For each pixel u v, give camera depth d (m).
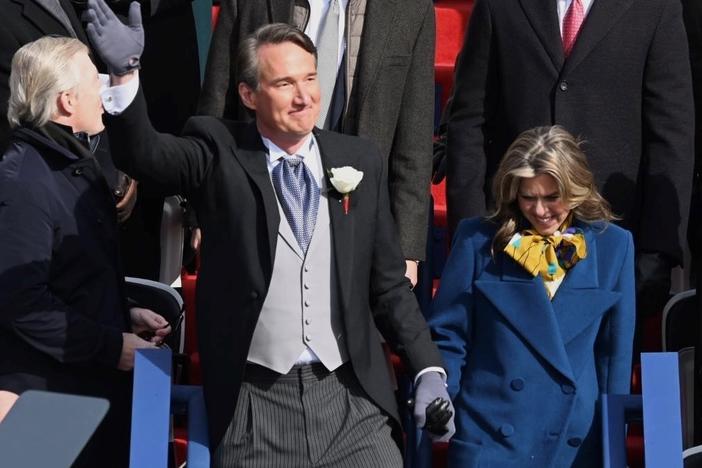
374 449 15.78
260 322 15.68
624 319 17.23
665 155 19.78
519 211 17.52
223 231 15.64
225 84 20.02
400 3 19.66
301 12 19.86
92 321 16.73
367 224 16.12
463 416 17.23
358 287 15.99
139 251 23.44
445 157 22.03
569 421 16.89
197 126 15.88
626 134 20.03
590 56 19.94
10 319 16.39
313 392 15.76
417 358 16.22
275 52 15.55
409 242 19.36
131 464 15.56
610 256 17.36
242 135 16.05
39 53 16.86
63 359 16.58
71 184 16.95
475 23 20.56
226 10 20.05
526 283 17.22
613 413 16.50
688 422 19.56
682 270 23.75
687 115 19.98
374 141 19.41
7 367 16.75
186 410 16.52
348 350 15.80
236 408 15.73
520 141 17.20
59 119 16.92
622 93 19.98
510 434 16.92
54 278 16.73
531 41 20.14
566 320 17.14
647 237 19.61
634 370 22.22
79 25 22.62
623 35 19.97
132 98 14.61
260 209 15.62
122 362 16.80
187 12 24.67
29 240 16.41
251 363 15.76
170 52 24.39
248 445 15.62
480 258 17.56
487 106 20.59
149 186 15.87
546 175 16.88
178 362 18.64
